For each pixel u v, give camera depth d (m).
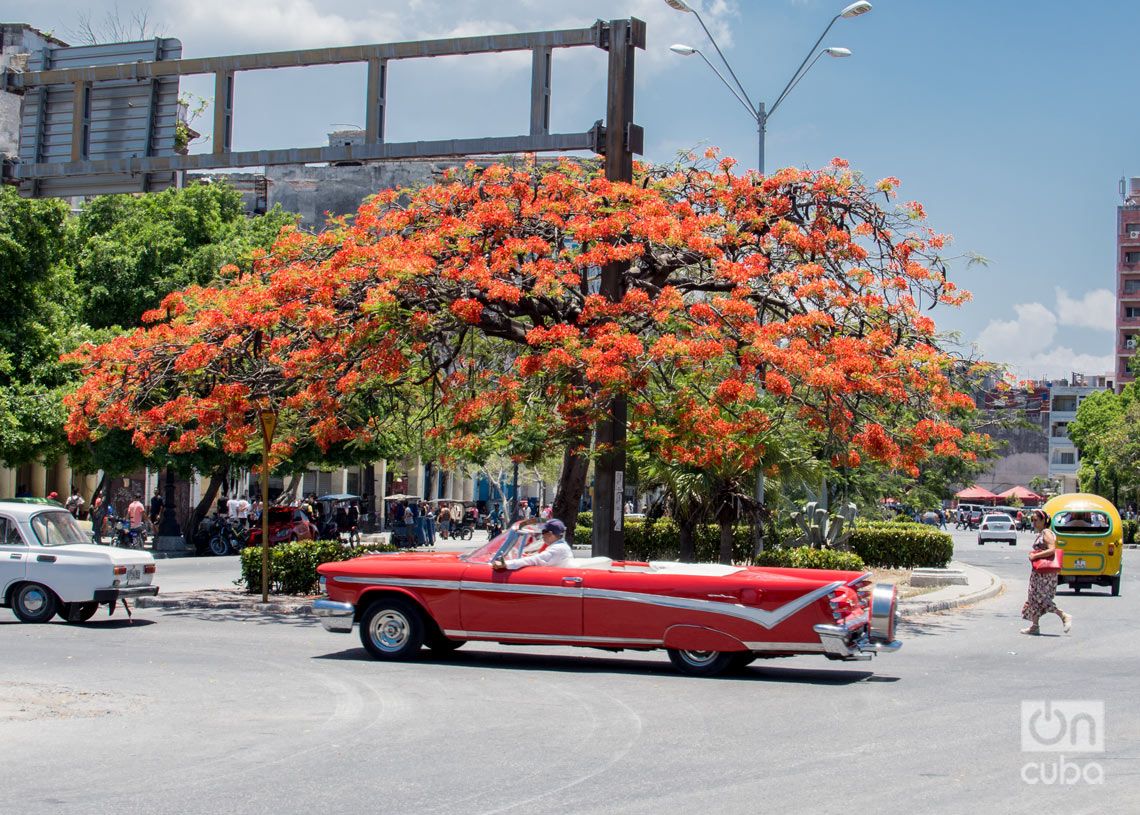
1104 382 132.00
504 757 7.36
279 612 16.98
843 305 16.78
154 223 36.66
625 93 17.16
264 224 39.12
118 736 7.94
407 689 10.13
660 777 6.84
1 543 15.27
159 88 19.62
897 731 8.39
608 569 11.70
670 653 11.41
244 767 7.03
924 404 16.77
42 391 28.75
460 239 16.16
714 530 28.50
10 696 9.33
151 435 18.22
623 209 16.77
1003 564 36.56
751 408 16.42
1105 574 24.59
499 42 17.38
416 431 21.69
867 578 11.28
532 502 55.25
